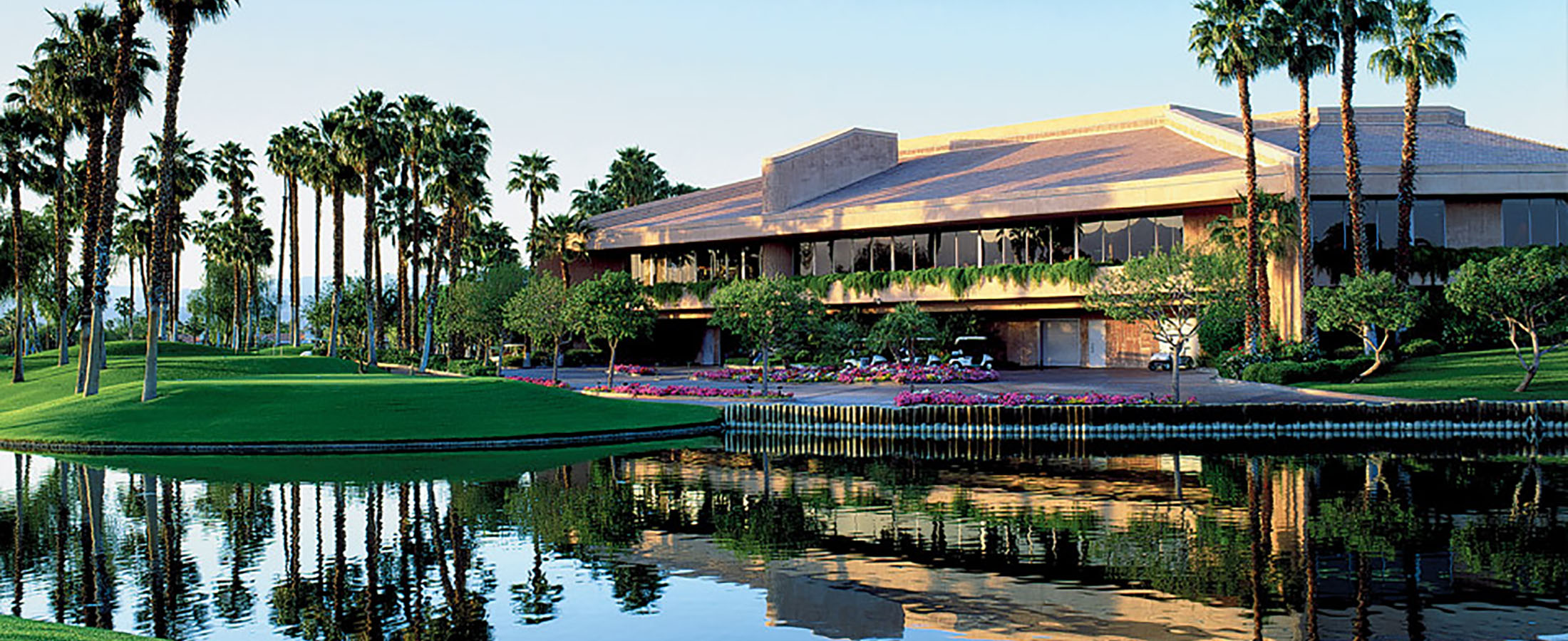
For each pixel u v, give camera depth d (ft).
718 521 73.77
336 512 76.38
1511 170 178.50
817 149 249.34
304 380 136.15
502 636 47.96
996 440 122.31
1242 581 56.85
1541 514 74.23
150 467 98.27
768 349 163.22
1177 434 121.60
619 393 165.17
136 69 145.38
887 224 214.28
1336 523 71.87
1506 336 167.94
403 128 222.48
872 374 180.55
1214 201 181.16
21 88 185.16
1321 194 181.37
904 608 52.03
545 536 68.85
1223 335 180.14
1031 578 57.93
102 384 161.38
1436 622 49.32
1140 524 72.18
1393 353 164.25
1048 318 212.64
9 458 104.99
